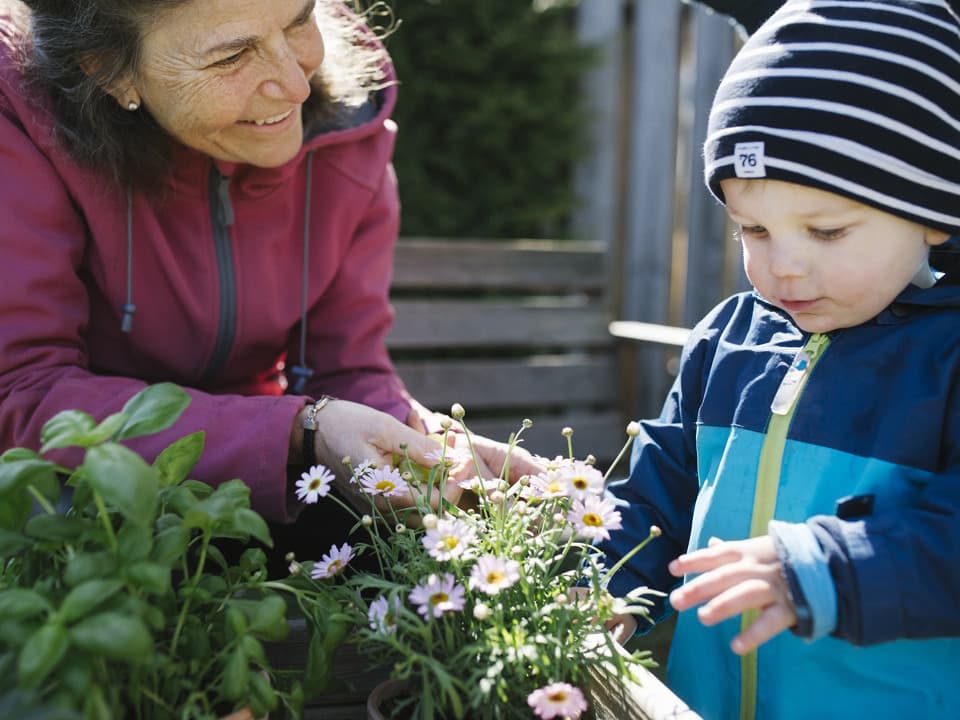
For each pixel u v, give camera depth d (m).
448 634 0.91
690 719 0.84
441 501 1.02
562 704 0.81
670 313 3.79
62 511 1.19
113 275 1.39
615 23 3.63
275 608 0.86
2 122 1.28
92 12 1.17
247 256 1.47
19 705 0.67
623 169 3.67
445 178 3.75
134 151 1.29
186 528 0.85
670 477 1.21
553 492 0.94
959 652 0.95
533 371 2.89
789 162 0.93
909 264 0.96
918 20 0.93
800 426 1.03
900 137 0.91
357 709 1.11
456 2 3.56
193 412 1.23
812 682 0.99
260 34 1.13
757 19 1.22
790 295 0.98
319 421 1.23
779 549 0.85
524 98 3.62
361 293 1.64
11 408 1.22
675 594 0.85
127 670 0.83
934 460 0.95
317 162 1.55
